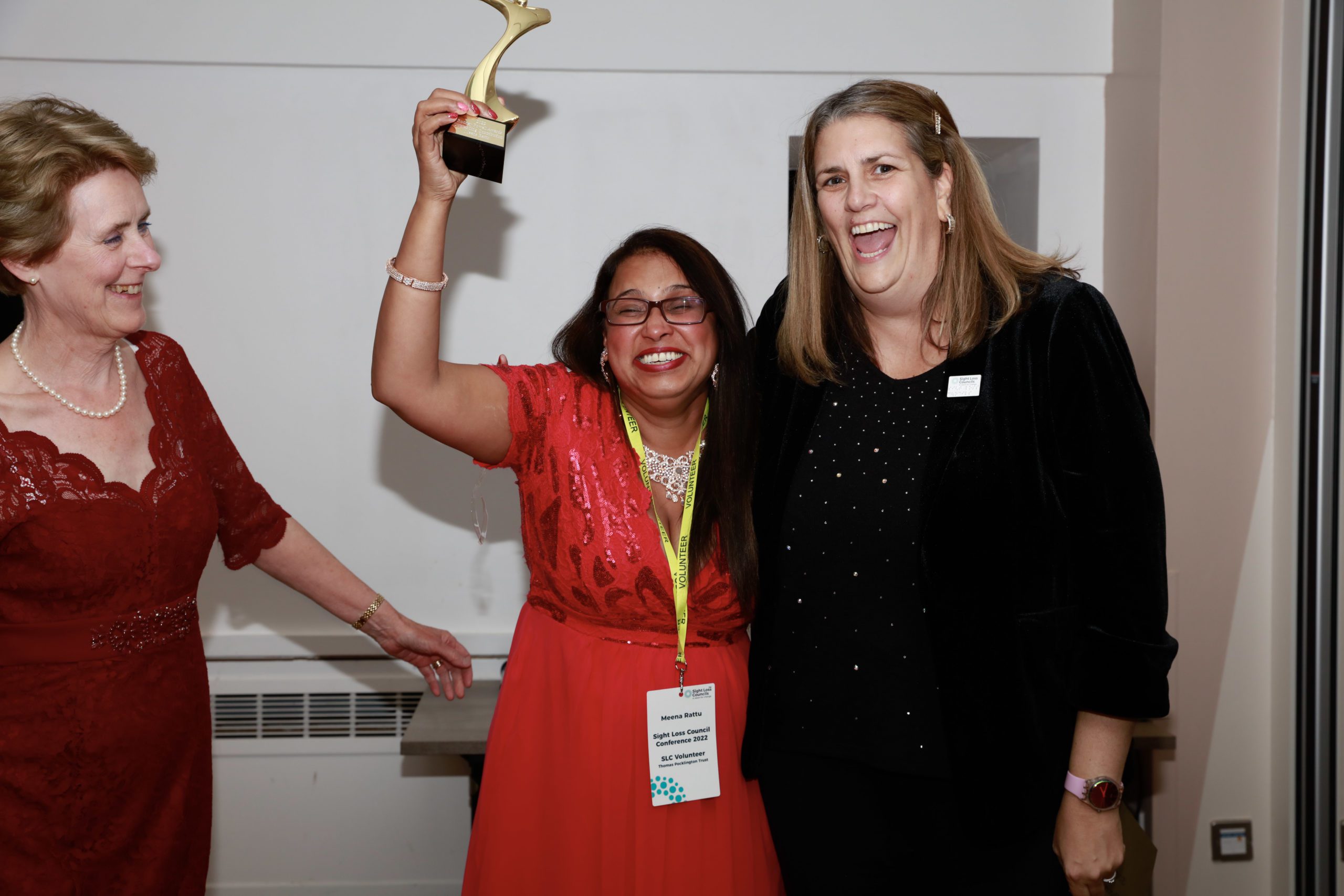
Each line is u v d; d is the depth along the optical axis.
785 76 2.70
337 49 2.60
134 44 2.55
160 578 1.58
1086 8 2.71
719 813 1.65
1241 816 2.72
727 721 1.67
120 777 1.55
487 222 2.70
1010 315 1.41
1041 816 1.43
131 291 1.50
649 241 1.64
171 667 1.62
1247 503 2.65
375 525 2.77
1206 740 2.70
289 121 2.64
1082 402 1.37
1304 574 2.57
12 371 1.50
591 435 1.65
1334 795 2.56
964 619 1.40
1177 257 2.57
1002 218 3.03
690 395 1.65
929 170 1.45
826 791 1.56
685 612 1.63
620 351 1.59
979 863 1.47
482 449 1.61
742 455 1.66
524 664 1.71
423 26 2.61
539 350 2.74
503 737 1.70
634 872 1.62
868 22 2.68
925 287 1.47
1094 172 2.78
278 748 2.79
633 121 2.70
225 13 2.57
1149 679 1.35
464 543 2.79
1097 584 1.38
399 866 2.85
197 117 2.62
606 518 1.62
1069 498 1.39
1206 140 2.54
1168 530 2.65
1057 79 2.75
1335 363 2.50
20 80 2.57
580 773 1.62
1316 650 2.56
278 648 2.77
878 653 1.48
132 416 1.60
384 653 2.79
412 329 1.46
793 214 1.59
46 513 1.46
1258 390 2.62
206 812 1.72
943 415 1.43
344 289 2.70
